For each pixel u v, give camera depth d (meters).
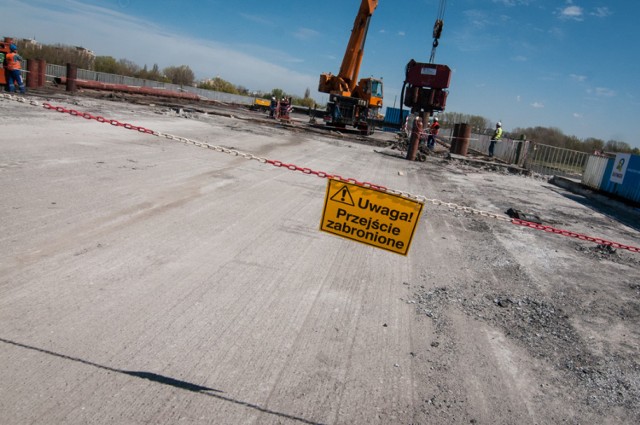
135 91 32.81
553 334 4.32
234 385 2.92
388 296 4.67
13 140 9.34
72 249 4.61
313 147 17.69
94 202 6.18
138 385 2.79
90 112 16.16
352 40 28.09
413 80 20.64
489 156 28.62
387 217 3.09
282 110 34.75
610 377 3.66
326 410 2.82
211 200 7.25
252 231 6.06
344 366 3.30
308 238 6.15
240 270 4.74
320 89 29.75
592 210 13.20
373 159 17.22
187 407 2.66
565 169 21.70
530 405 3.15
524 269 6.21
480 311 4.61
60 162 8.09
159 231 5.50
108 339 3.22
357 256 5.77
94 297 3.76
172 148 11.50
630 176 14.60
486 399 3.14
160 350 3.18
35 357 2.91
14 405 2.50
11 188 6.19
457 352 3.72
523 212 10.27
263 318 3.83
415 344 3.76
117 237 5.10
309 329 3.76
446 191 12.21
